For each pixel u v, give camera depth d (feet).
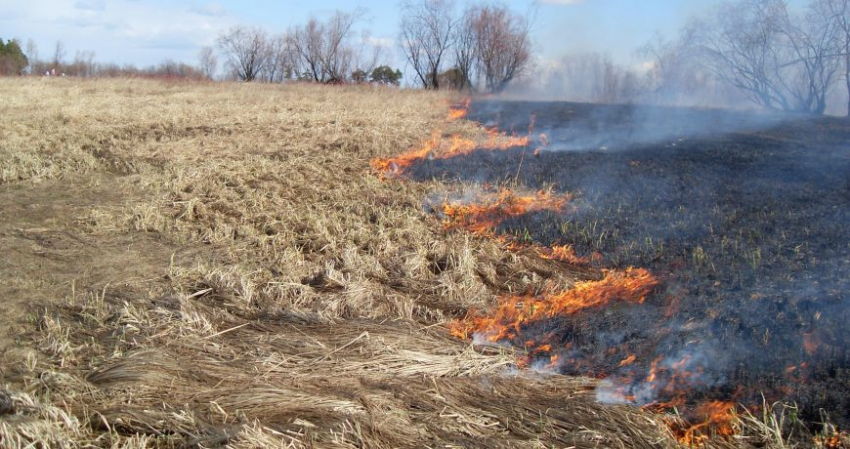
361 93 89.20
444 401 17.74
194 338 20.59
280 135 53.36
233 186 38.96
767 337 20.39
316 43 137.90
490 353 20.98
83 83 95.61
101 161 44.37
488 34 120.06
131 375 18.08
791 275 24.30
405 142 51.31
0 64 149.18
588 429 16.43
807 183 35.63
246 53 141.08
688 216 32.17
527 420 16.97
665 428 16.72
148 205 33.94
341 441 15.28
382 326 22.06
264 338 20.94
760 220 30.71
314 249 29.53
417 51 124.16
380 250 29.30
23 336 20.53
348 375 18.92
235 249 28.84
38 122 56.90
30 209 33.40
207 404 16.94
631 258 28.43
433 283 26.07
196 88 94.17
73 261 26.78
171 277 25.23
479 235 31.96
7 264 26.00
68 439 15.01
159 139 52.65
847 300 21.66
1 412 16.06
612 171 40.70
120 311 21.98
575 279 27.09
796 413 16.97
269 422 16.03
